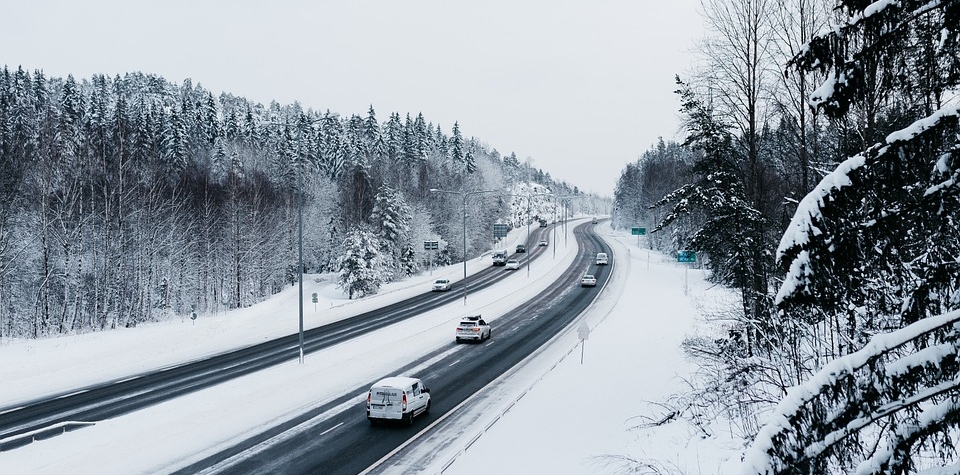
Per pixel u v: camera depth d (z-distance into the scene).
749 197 23.78
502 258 89.25
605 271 78.81
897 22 5.20
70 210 51.72
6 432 20.78
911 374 4.82
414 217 90.94
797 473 4.75
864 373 4.90
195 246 69.88
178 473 17.14
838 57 5.47
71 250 56.41
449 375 30.38
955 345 4.77
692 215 58.12
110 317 54.62
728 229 23.70
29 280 55.59
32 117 82.50
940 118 4.87
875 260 5.55
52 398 25.66
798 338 14.66
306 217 90.94
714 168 24.45
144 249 58.78
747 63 21.22
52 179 52.69
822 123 18.08
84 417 22.72
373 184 93.56
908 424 4.92
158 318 56.34
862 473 4.89
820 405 4.85
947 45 5.39
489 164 157.25
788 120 19.47
